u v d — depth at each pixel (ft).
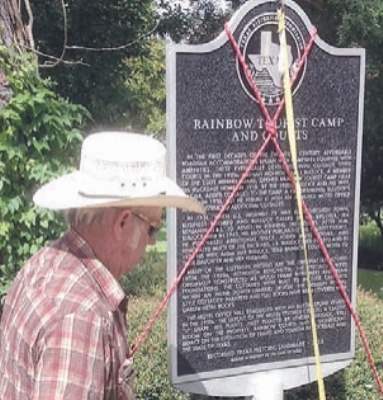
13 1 17.84
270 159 10.77
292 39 10.81
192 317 10.59
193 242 10.43
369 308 15.81
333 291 11.48
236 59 10.45
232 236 10.66
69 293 5.93
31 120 17.29
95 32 39.88
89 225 6.35
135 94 44.55
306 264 10.67
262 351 11.09
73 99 40.01
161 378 12.91
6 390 6.05
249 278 10.84
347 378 13.96
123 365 6.20
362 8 39.32
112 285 6.23
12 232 17.52
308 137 11.04
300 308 11.25
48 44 39.63
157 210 6.65
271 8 10.59
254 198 10.73
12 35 17.76
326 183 11.23
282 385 11.25
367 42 40.40
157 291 21.62
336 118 11.22
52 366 5.61
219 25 48.11
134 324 14.15
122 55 41.04
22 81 17.35
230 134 10.50
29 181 17.48
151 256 28.22
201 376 10.75
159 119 52.24
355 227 11.51
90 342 5.70
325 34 42.57
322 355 11.55
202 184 10.41
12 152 17.06
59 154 17.74
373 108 43.01
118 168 6.45
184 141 10.27
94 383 5.67
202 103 10.32
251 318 10.94
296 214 11.02
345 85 11.23
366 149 47.70
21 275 6.40
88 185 6.44
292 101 10.89
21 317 5.98
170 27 46.85
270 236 10.89
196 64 10.25
